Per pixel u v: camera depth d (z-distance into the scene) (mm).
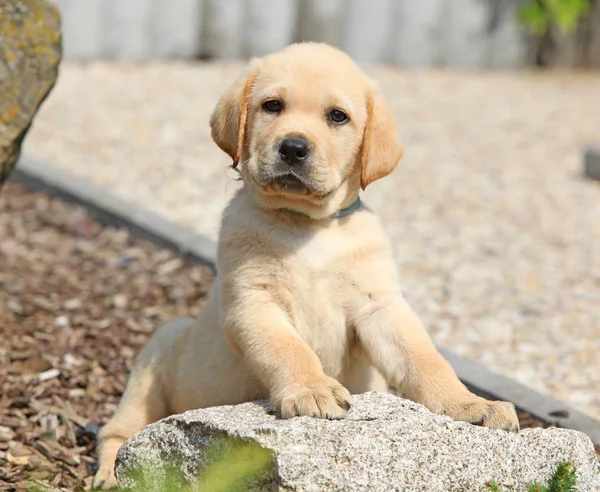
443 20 18578
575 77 19156
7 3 6516
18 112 6414
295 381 4371
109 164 11586
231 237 5016
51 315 7543
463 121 14945
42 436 5680
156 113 13758
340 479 3881
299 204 4973
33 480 5023
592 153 12422
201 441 4168
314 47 5297
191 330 5449
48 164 11000
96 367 6711
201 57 16797
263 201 5020
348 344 5055
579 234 10328
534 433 4355
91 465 5492
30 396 6109
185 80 15539
